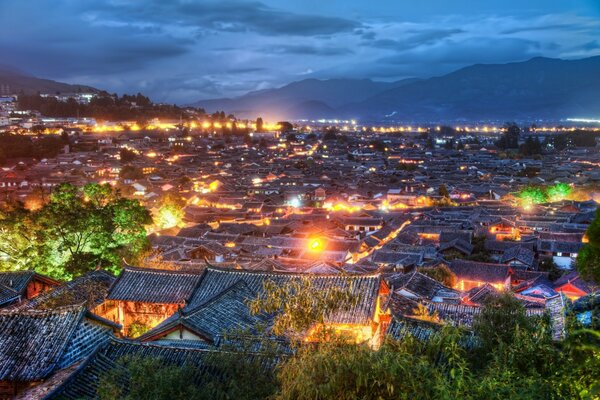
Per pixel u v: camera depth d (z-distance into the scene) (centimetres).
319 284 3575
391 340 1845
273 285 2200
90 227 4988
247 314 3269
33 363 2564
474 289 5644
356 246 8812
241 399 2058
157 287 3922
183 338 2947
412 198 14612
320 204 14838
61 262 4988
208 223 11662
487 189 15825
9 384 2527
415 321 2772
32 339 2684
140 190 15962
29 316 2798
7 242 5028
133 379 2086
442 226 9988
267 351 2272
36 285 4453
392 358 1520
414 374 1505
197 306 3145
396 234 10412
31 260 4944
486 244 8862
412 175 19538
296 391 1557
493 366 1847
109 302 3888
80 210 5056
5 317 2789
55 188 5253
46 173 17288
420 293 4962
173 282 3950
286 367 1650
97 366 2422
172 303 3794
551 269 7850
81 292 3853
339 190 16388
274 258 7869
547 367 1698
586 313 2439
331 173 19938
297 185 17275
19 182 16050
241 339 2464
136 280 3988
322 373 1529
